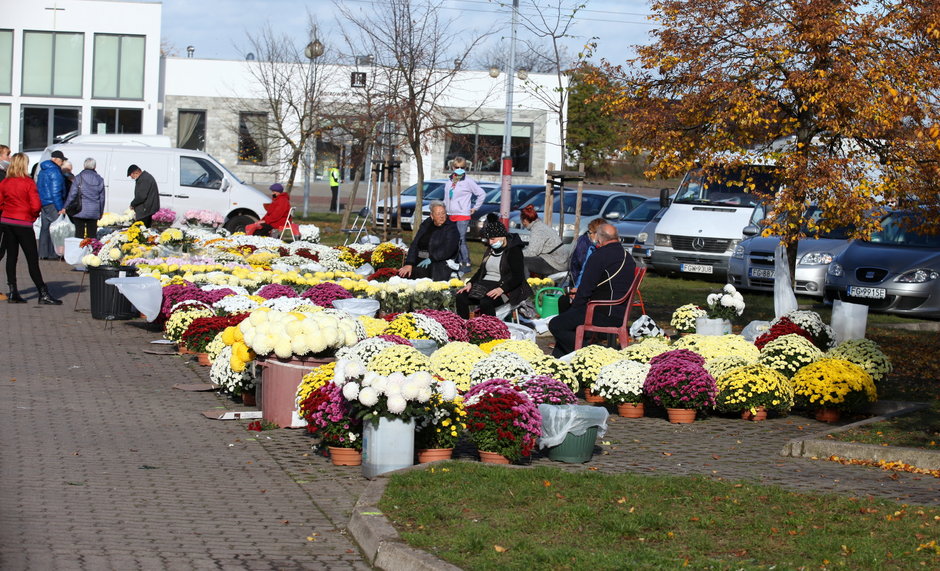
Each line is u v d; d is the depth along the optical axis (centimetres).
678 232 2369
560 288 1553
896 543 594
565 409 822
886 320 1816
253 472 782
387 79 3167
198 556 590
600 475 748
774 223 1479
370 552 598
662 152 1584
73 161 2569
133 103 4109
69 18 4056
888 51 1432
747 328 1372
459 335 1203
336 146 3497
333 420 793
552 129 4600
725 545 593
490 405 799
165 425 927
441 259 1636
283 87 3856
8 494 689
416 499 676
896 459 835
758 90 1456
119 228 2039
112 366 1191
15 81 4059
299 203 4519
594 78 1639
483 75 4488
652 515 636
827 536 607
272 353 937
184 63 4953
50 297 1642
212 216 2341
